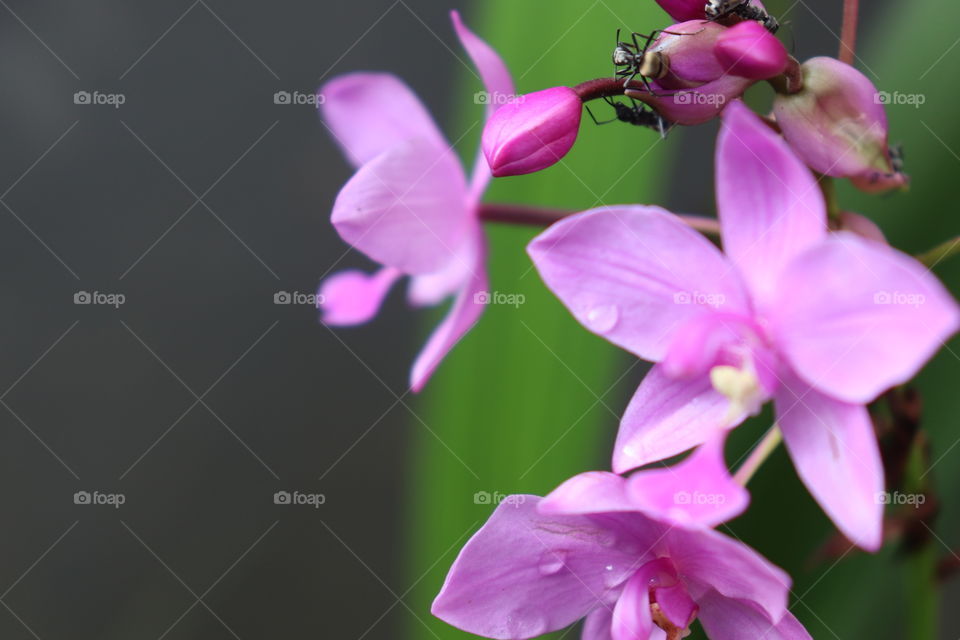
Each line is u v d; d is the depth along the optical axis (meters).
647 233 0.22
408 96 0.28
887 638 0.28
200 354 0.40
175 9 0.40
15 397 0.39
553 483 0.28
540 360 0.29
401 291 0.40
